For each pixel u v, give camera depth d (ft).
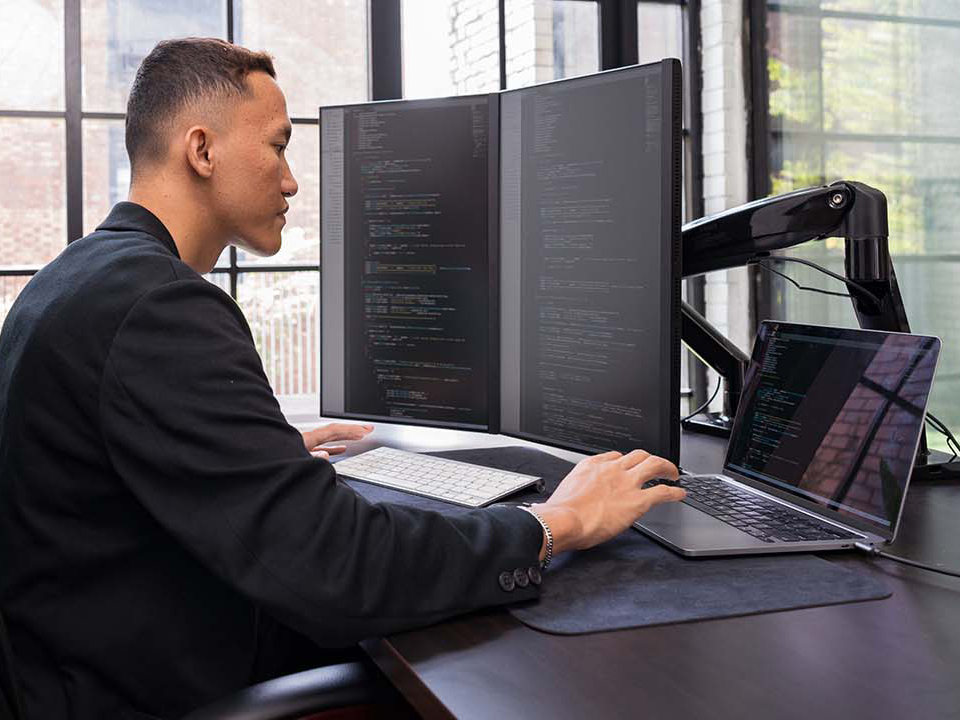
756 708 2.26
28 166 8.26
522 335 5.11
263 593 2.81
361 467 4.82
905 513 4.18
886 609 2.94
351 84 9.26
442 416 5.55
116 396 2.96
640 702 2.31
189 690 3.21
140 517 3.14
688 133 10.52
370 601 2.82
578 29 9.96
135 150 3.75
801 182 9.88
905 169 8.78
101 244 3.40
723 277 10.39
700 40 10.42
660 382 4.26
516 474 4.45
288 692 2.82
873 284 5.07
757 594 3.07
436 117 5.39
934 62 8.41
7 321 3.48
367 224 5.69
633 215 4.37
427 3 9.38
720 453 5.61
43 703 3.13
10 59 8.16
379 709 2.86
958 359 8.34
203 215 3.77
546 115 4.84
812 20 9.66
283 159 3.97
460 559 3.00
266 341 9.04
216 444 2.89
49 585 3.19
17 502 3.21
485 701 2.35
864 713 2.23
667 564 3.41
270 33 8.96
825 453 3.88
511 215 5.13
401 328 5.64
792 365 4.25
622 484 3.62
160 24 8.57
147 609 3.16
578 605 3.01
